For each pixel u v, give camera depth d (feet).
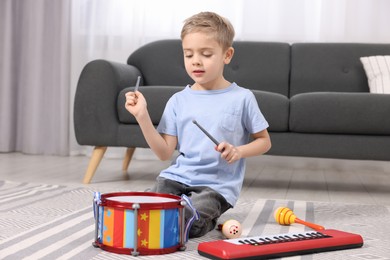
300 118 8.97
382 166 13.35
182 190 5.71
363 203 8.41
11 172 10.54
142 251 4.51
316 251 4.79
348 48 11.58
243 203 7.57
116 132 9.37
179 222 4.72
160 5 13.51
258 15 13.03
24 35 14.20
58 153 14.10
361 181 11.17
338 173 12.42
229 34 5.72
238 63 11.70
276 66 11.61
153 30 13.57
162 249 4.57
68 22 13.89
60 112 13.94
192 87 6.06
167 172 5.82
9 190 7.98
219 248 4.42
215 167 5.66
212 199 5.49
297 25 12.96
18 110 14.30
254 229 5.84
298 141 9.10
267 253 4.50
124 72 9.89
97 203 4.69
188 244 5.01
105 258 4.41
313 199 8.66
